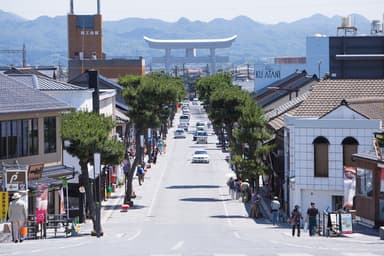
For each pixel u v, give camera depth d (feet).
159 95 445.37
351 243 230.48
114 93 604.08
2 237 234.79
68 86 439.63
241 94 533.55
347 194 316.40
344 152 349.20
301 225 338.13
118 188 537.24
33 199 305.32
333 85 397.80
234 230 311.27
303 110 378.73
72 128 310.45
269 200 459.73
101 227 313.53
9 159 311.27
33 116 328.49
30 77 428.97
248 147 419.95
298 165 354.74
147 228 325.42
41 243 229.45
